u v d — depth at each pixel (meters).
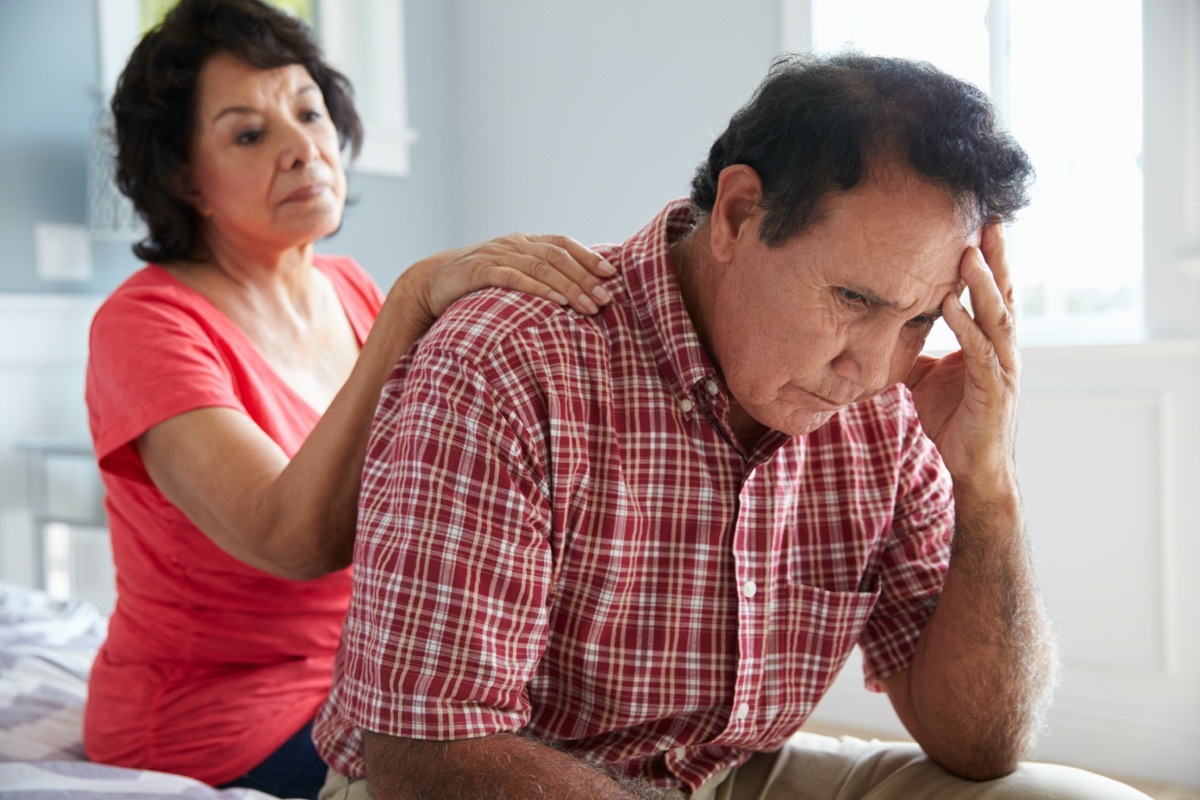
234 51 1.60
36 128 2.78
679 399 1.08
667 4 3.35
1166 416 2.63
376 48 3.50
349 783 1.16
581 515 1.04
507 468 0.98
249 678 1.51
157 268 1.65
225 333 1.54
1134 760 2.71
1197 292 2.62
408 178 3.68
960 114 0.93
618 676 1.08
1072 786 1.15
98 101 2.90
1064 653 2.80
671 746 1.14
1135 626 2.71
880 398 1.23
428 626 0.95
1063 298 3.00
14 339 2.72
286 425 1.56
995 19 2.97
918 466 1.25
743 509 1.10
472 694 0.95
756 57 3.19
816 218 0.93
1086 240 2.95
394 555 0.97
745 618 1.11
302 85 1.68
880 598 1.28
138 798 1.25
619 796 0.91
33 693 1.75
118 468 1.45
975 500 1.16
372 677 0.97
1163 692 2.68
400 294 1.21
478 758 0.92
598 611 1.06
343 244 3.44
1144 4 2.63
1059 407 2.78
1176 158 2.62
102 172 2.77
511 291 1.08
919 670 1.24
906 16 3.09
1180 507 2.63
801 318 0.96
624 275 1.12
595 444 1.05
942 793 1.19
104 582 2.92
